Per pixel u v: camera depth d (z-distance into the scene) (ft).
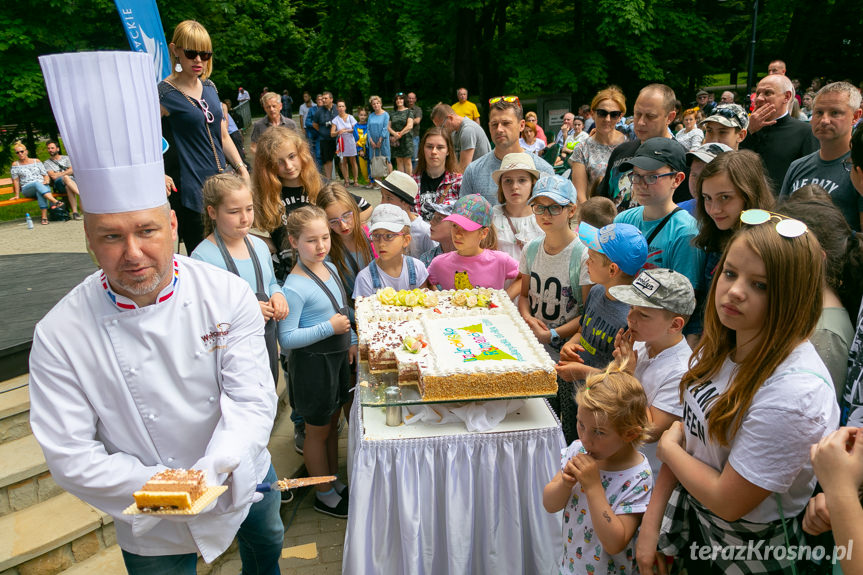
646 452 8.01
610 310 9.62
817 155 11.43
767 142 14.11
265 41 84.94
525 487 8.93
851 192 10.64
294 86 97.55
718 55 64.44
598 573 7.07
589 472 6.69
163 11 62.13
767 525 5.62
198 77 13.78
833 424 5.14
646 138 14.10
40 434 5.94
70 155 5.36
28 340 11.46
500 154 14.66
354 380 12.55
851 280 7.21
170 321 6.24
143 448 6.36
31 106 52.65
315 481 7.01
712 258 9.78
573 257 11.19
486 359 9.14
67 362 6.00
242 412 6.34
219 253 10.16
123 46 55.83
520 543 8.94
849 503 4.53
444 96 70.18
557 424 8.99
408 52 64.90
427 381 8.66
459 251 12.25
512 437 8.78
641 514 6.80
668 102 13.82
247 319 6.70
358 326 10.42
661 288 7.42
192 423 6.51
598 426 6.57
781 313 5.20
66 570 9.45
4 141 55.47
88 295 6.09
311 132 43.70
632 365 8.13
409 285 12.14
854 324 7.22
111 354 6.07
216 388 6.63
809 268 5.12
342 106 41.32
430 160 16.88
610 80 66.49
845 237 7.25
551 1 72.54
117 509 6.08
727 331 5.89
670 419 7.49
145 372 6.17
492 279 12.23
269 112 28.84
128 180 5.41
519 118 14.44
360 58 66.54
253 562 8.38
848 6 67.92
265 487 6.82
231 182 9.99
